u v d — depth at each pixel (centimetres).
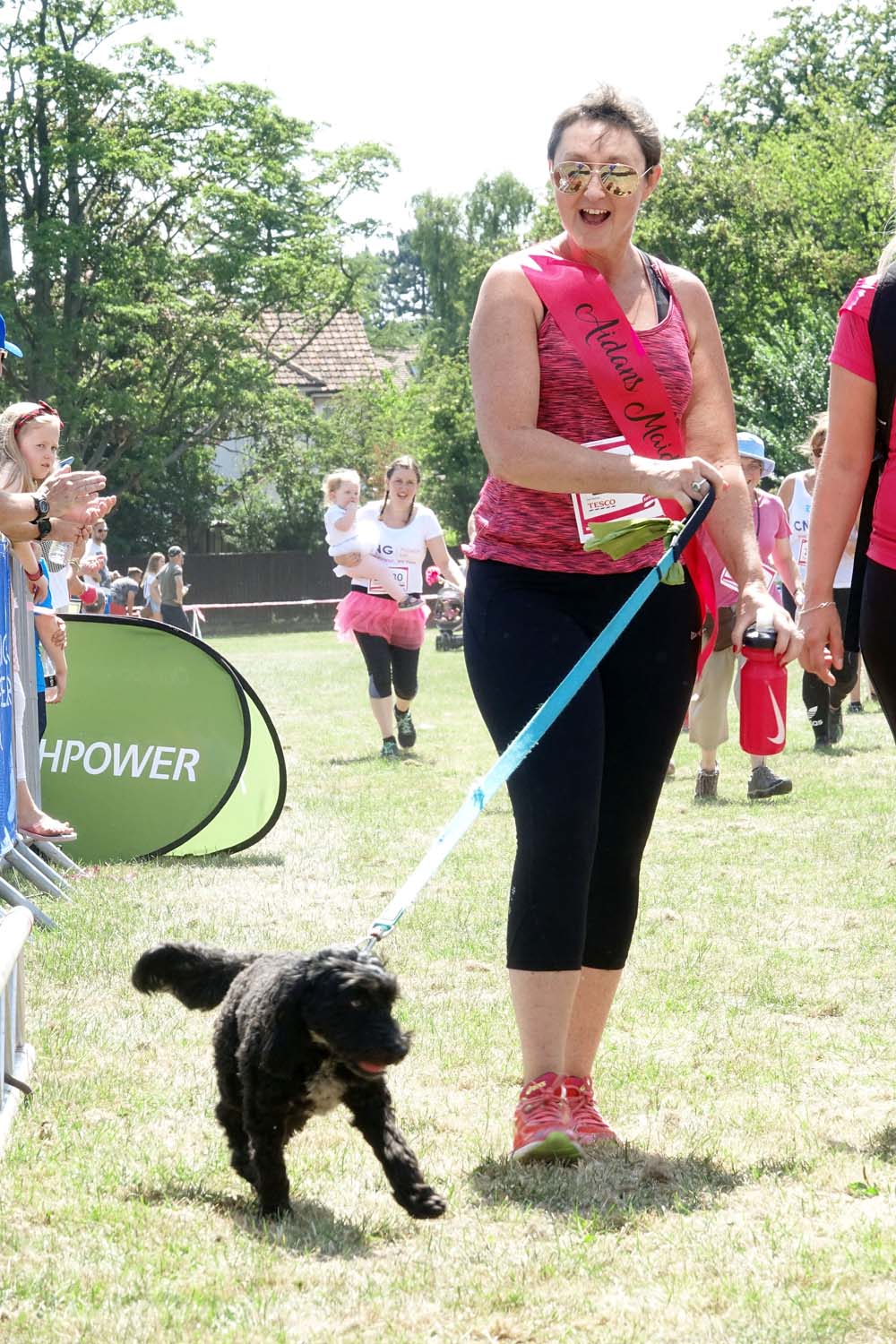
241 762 812
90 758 818
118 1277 304
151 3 4809
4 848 652
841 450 403
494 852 823
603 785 397
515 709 383
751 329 4569
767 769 980
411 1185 333
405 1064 463
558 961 375
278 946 608
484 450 383
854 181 4628
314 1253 320
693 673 404
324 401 6116
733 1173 368
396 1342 275
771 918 660
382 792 1048
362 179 5288
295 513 5291
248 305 5062
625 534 365
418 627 1229
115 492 5038
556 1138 369
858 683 1423
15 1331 278
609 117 382
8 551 666
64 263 4672
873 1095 432
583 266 388
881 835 841
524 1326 280
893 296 389
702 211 4575
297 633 4409
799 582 1123
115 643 832
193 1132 402
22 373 4694
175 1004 529
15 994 437
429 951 605
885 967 578
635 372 381
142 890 721
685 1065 462
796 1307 284
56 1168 370
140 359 4875
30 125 4716
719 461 406
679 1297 291
